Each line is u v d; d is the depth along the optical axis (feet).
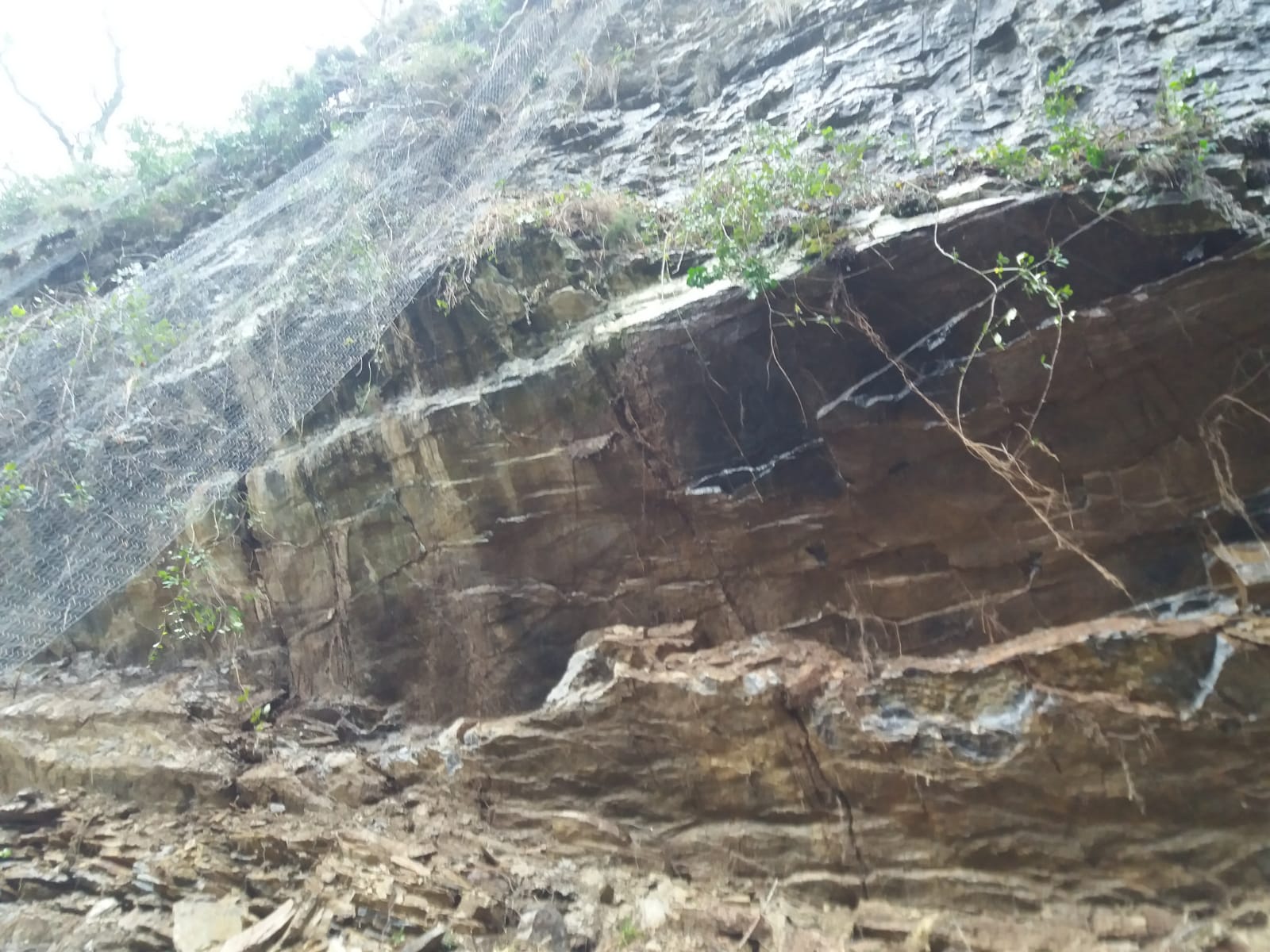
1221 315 11.70
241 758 20.21
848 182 15.49
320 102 30.09
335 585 19.95
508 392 16.75
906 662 13.37
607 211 18.04
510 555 17.25
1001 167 13.92
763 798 13.52
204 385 19.29
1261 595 11.22
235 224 25.76
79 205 29.60
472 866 15.16
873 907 12.44
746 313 14.38
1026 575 13.29
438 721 18.44
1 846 19.80
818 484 14.32
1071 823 11.55
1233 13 14.74
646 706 14.39
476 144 23.99
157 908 17.21
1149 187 12.19
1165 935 10.69
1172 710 11.10
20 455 17.21
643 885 14.05
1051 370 12.51
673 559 15.65
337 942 14.70
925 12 19.74
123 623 22.36
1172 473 12.26
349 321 19.52
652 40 24.57
